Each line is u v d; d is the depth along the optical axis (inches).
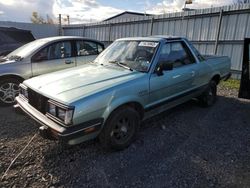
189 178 106.0
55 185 100.8
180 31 410.6
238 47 337.1
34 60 210.7
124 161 119.8
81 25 668.7
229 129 160.7
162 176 107.4
